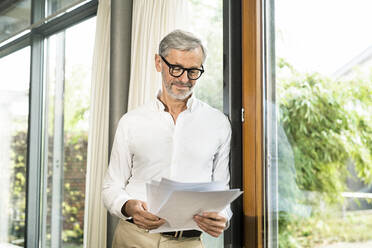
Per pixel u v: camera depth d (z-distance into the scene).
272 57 2.25
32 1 4.11
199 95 2.60
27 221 3.97
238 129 2.35
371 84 1.83
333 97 1.98
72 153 3.62
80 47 3.63
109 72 3.01
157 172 1.91
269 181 2.22
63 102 3.80
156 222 1.63
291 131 2.14
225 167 2.00
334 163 1.96
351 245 1.87
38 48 4.12
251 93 2.31
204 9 2.62
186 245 1.86
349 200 1.89
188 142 1.92
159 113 1.96
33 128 4.07
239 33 2.39
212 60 2.53
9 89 4.55
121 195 1.86
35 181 4.03
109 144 2.82
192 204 1.55
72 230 3.54
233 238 2.28
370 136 1.82
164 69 1.86
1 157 4.57
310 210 2.04
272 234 2.19
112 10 2.90
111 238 2.69
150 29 2.65
